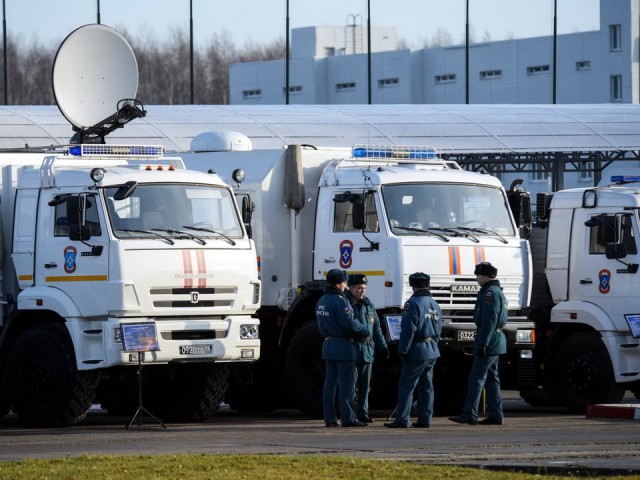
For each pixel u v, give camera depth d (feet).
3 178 165.27
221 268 159.22
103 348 154.71
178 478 102.42
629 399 207.10
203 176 161.48
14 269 163.84
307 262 178.60
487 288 156.87
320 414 173.27
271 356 182.60
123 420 177.17
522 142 357.61
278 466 108.17
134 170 159.94
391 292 166.91
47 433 149.48
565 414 184.75
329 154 181.88
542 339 187.83
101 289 154.51
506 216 175.63
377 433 144.56
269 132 337.52
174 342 156.04
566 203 186.39
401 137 348.18
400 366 164.55
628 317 178.19
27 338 160.35
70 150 164.55
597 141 361.92
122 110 183.32
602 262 181.88
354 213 169.07
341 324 152.76
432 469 106.32
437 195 171.53
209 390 168.25
